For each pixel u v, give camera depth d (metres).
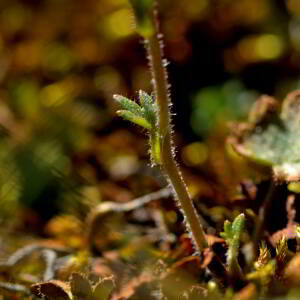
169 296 0.13
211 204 0.17
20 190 0.20
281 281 0.12
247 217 0.15
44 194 0.20
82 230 0.18
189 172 0.21
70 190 0.20
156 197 0.17
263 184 0.15
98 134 0.25
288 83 0.26
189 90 0.27
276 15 0.29
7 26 0.31
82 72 0.28
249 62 0.27
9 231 0.19
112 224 0.17
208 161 0.21
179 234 0.16
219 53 0.28
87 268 0.15
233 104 0.25
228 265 0.12
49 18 0.31
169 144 0.13
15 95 0.26
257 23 0.29
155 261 0.15
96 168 0.23
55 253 0.16
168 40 0.28
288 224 0.14
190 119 0.25
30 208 0.20
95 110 0.26
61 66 0.29
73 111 0.25
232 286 0.12
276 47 0.28
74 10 0.31
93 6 0.31
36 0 0.32
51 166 0.20
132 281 0.13
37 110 0.25
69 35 0.30
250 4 0.29
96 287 0.12
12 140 0.22
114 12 0.30
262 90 0.26
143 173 0.21
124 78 0.28
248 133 0.15
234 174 0.20
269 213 0.14
